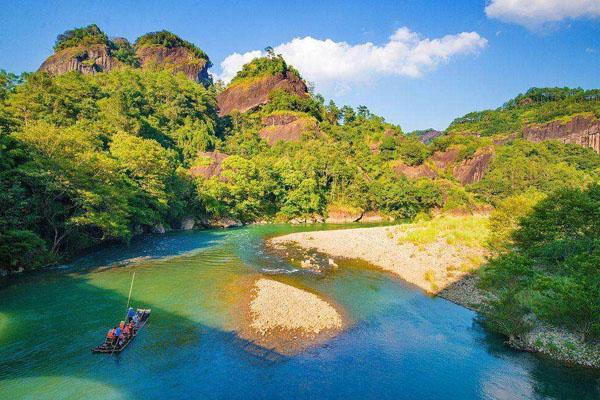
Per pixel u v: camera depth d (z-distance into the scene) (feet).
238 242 196.85
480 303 103.96
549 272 116.37
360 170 423.23
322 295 110.73
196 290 110.93
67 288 110.22
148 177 204.74
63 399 57.88
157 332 81.87
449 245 166.71
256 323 87.71
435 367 70.74
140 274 127.44
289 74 615.98
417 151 479.41
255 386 62.95
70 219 138.82
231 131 494.18
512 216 154.20
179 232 237.45
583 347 74.79
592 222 118.01
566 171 467.11
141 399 58.59
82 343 75.77
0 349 72.43
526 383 65.36
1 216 117.50
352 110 605.73
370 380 65.92
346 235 211.82
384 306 102.78
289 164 353.10
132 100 358.84
